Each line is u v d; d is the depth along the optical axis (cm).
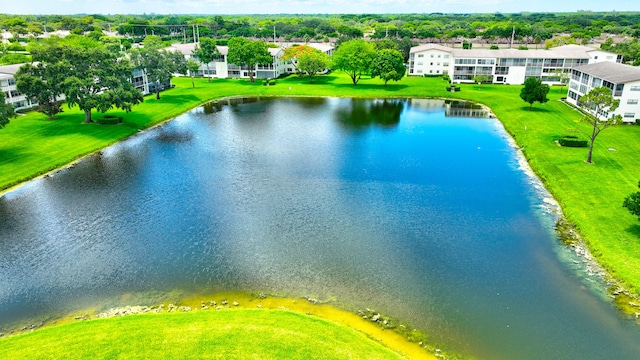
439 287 3136
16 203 4472
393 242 3738
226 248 3622
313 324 2605
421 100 10100
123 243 3700
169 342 2412
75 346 2391
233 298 2997
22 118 7369
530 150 5969
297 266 3369
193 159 5859
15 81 7219
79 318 2809
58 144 6169
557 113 8112
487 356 2514
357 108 9231
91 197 4631
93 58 7269
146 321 2619
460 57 12044
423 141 6712
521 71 11769
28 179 5072
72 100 6769
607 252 3462
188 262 3422
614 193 4488
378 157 5947
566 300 2995
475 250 3622
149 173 5331
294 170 5450
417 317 2828
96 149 6194
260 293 3048
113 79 7231
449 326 2750
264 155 6031
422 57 13538
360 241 3741
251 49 11888
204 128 7519
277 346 2386
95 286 3131
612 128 6819
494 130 7338
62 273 3284
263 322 2608
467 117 8338
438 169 5481
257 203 4484
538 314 2859
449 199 4594
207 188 4872
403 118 8288
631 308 2902
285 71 14025
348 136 7000
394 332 2691
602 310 2892
